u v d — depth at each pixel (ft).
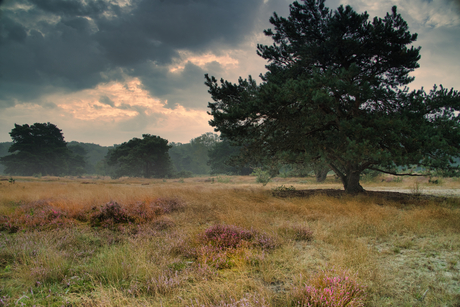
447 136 36.09
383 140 36.58
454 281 10.59
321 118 40.60
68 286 10.01
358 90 34.71
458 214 22.34
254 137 45.83
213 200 33.76
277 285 10.41
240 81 50.57
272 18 45.62
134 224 21.12
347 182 46.57
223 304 7.92
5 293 9.36
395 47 37.68
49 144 326.85
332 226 19.65
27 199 33.19
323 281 9.32
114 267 11.12
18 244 14.01
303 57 44.70
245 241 15.42
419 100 37.50
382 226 18.81
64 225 19.53
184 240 15.90
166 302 8.73
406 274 11.37
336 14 39.14
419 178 84.53
